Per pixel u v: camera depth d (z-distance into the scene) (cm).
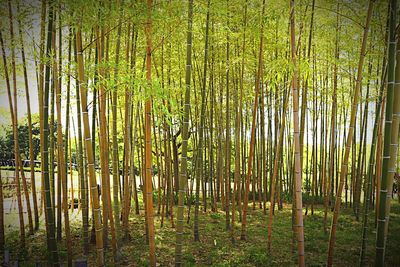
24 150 1092
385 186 357
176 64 746
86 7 361
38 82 651
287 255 554
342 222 769
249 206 971
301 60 445
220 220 790
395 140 388
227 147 720
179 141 1230
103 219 577
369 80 693
